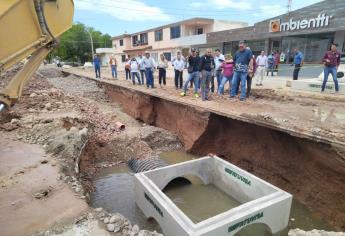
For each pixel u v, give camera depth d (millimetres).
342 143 5027
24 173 5324
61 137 7230
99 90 17312
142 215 5695
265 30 19125
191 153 9375
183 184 7230
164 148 9828
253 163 7695
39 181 5031
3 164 5691
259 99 9852
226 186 6691
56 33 3857
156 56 35531
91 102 14680
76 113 10320
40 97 11734
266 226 4988
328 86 10141
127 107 14039
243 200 6180
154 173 6160
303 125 6266
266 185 5457
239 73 9398
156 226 5242
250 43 21453
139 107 12531
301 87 11117
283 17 17609
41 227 3744
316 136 5480
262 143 7406
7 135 7410
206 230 3932
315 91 10578
